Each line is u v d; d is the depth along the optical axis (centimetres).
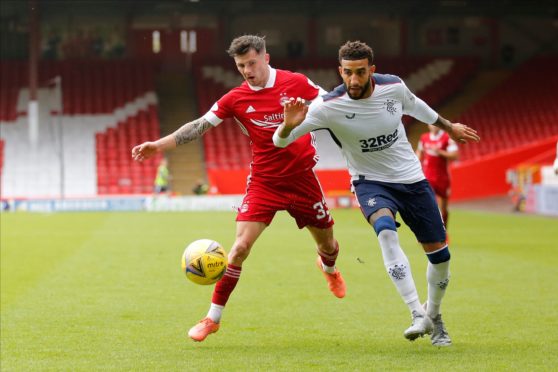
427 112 2392
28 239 6159
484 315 2939
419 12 14662
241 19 14800
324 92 2531
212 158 12319
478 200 11062
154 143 2411
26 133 12431
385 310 3094
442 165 5372
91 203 10438
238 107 2486
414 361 2183
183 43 14600
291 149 2494
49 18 14112
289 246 5625
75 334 2647
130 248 5484
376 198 2323
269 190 2533
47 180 11725
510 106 13512
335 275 2838
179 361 2223
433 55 15200
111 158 12150
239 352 2344
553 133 12456
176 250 5356
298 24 14900
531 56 15262
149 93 13412
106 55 14362
